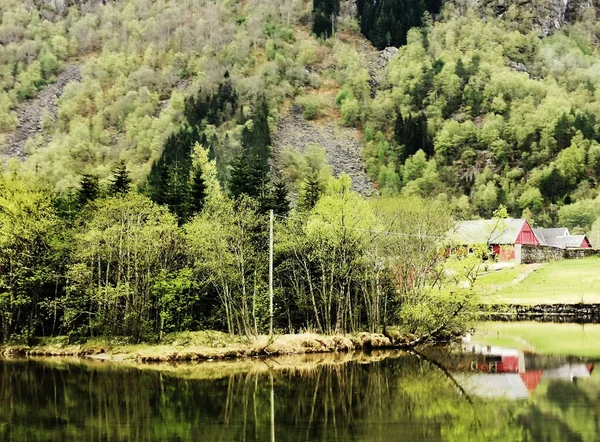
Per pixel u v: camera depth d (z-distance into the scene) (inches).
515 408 1259.8
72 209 2554.1
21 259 2181.3
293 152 7765.8
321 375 1664.6
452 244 2282.2
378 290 2255.2
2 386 1568.7
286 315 2333.9
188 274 2055.9
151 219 2096.5
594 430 1086.4
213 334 2096.5
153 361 1929.1
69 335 2188.7
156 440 1067.3
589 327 2677.2
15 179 2273.6
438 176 7819.9
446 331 2295.8
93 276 2242.9
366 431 1103.6
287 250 2219.5
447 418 1192.8
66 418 1240.2
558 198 7199.8
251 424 1167.6
